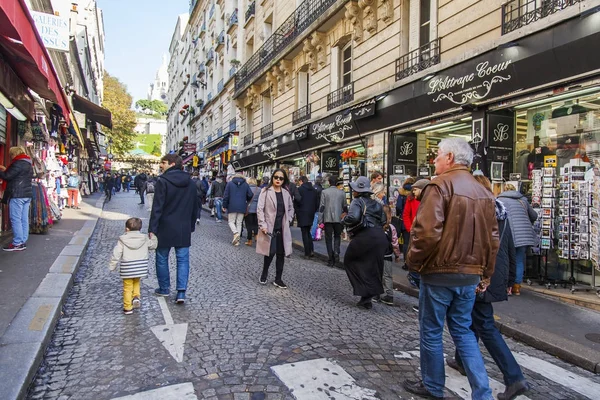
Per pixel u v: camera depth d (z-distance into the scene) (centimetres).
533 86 645
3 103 679
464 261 275
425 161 1027
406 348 396
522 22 666
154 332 405
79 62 1973
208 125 3325
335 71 1327
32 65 650
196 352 362
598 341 425
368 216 525
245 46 2427
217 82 3034
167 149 6688
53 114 1173
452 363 356
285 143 1638
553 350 412
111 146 4416
